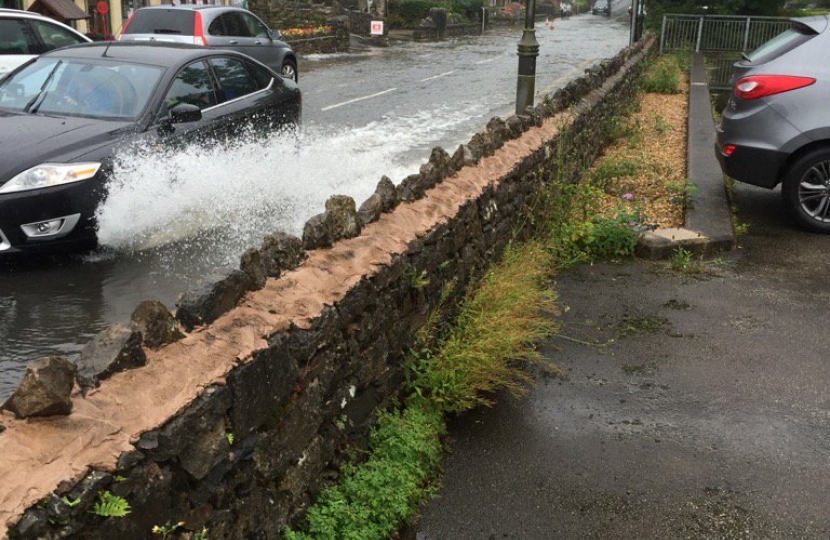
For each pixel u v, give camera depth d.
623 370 4.88
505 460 3.91
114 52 7.86
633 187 9.03
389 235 3.99
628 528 3.41
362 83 19.80
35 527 1.86
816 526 3.43
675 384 4.71
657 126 12.74
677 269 6.66
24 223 5.83
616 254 7.00
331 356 3.25
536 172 6.87
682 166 10.09
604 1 86.00
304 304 3.07
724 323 5.55
